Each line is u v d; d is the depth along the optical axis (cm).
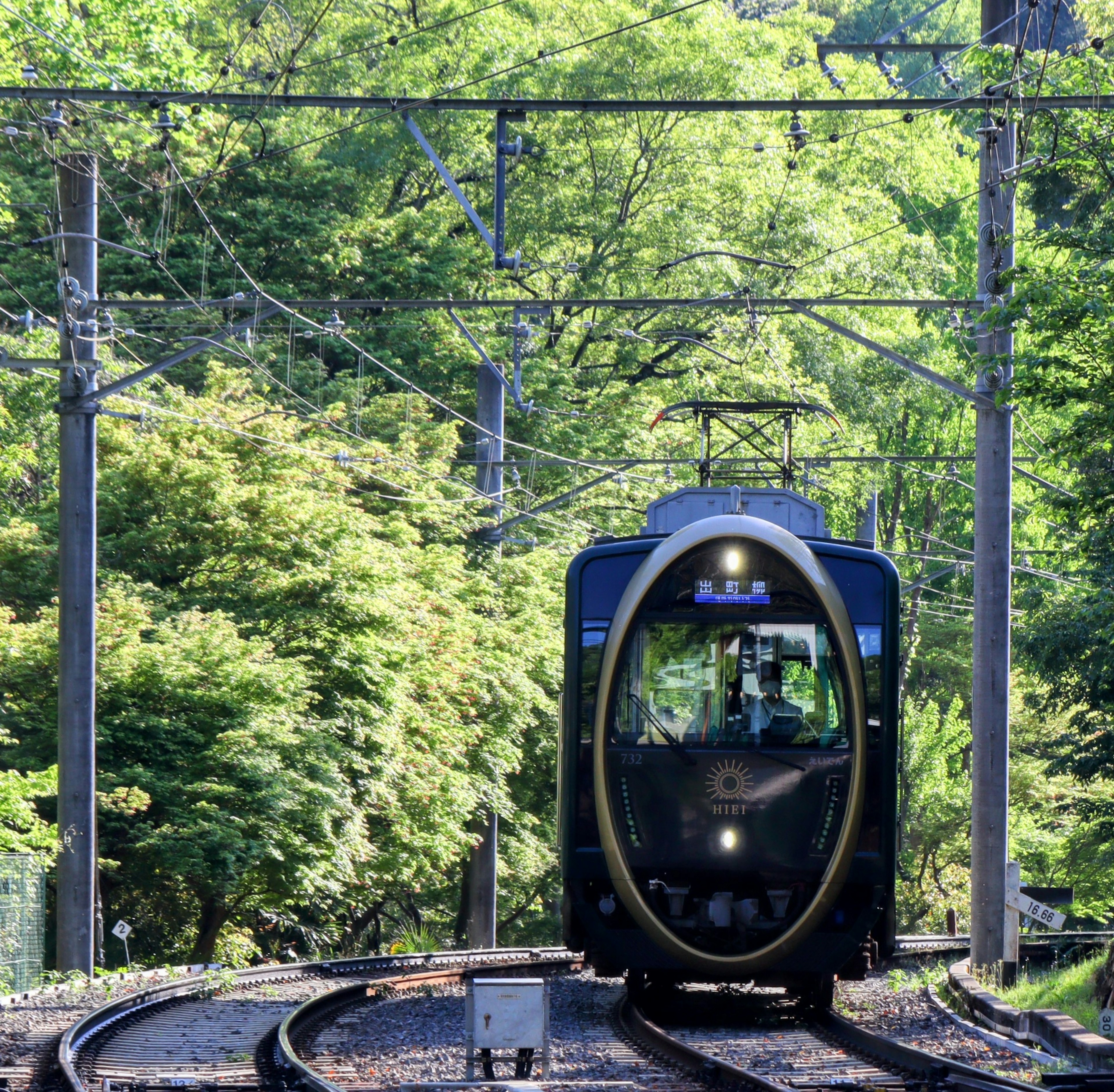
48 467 6419
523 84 9181
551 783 7456
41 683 5141
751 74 9112
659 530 3278
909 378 10012
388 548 5950
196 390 8256
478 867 6419
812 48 10969
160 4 6731
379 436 7550
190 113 3484
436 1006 3262
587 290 9131
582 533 8300
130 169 8419
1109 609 3819
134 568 5697
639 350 9469
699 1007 3188
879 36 3894
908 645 11056
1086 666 5278
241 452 5978
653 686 2838
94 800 4147
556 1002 3347
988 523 3781
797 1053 2464
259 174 8881
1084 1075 2089
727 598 2848
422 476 7000
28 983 4134
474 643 6366
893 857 2809
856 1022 2881
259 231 8575
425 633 6006
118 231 8688
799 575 2848
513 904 8775
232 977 3834
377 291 8869
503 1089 2000
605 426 8912
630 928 2853
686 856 2792
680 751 2809
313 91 9669
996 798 3766
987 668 3784
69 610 4122
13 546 5762
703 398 9256
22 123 4066
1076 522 3494
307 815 5109
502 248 3334
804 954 2795
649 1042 2614
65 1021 3070
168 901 5450
